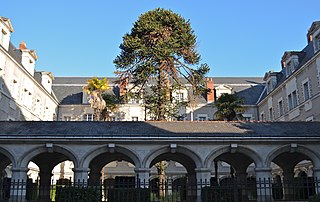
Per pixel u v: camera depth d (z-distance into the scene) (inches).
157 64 1145.4
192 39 1163.3
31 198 874.8
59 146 748.6
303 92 1168.8
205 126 846.5
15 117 1160.2
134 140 753.0
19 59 1242.0
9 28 1114.1
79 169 738.2
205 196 679.7
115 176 1451.8
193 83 1178.6
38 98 1392.7
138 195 629.0
